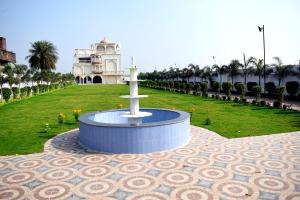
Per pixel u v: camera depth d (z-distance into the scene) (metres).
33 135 9.76
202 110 16.38
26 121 12.95
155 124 7.43
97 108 18.20
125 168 6.17
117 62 71.75
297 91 22.83
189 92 31.39
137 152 7.29
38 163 6.63
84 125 8.06
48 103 21.80
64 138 9.23
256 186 5.11
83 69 71.56
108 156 7.10
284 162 6.46
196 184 5.23
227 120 12.59
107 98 25.94
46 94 32.66
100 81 73.94
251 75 30.06
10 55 39.53
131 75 9.27
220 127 10.87
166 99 24.23
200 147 7.88
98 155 7.20
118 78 72.00
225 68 33.38
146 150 7.32
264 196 4.69
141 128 7.23
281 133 9.66
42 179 5.61
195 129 10.50
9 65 26.86
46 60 46.50
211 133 9.75
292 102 21.16
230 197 4.67
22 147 8.12
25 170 6.16
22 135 9.78
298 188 5.00
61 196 4.82
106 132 7.39
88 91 37.69
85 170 6.09
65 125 11.71
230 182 5.30
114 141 7.33
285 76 24.22
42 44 46.06
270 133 9.67
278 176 5.58
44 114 15.39
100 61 71.06
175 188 5.06
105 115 10.56
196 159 6.75
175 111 10.18
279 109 16.56
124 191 4.97
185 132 8.26
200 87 28.88
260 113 14.89
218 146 7.96
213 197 4.67
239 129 10.42
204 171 5.91
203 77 40.12
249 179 5.44
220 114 14.59
